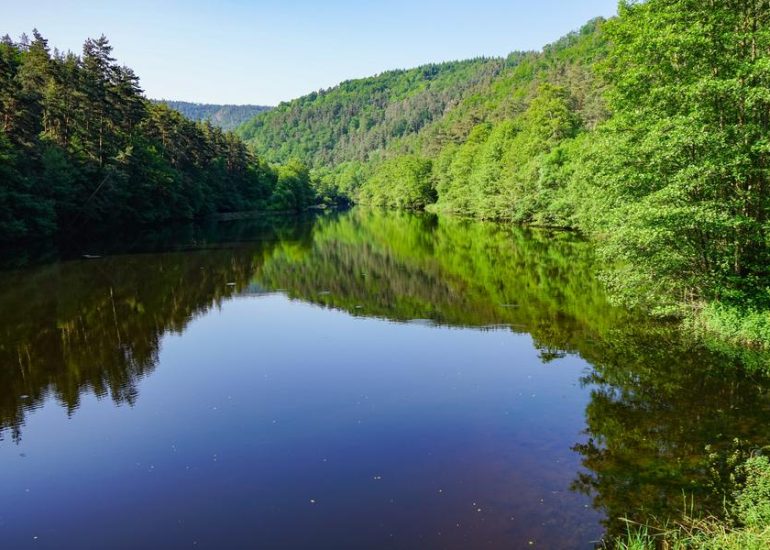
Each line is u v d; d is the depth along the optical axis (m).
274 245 47.53
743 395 12.76
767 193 16.47
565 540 7.78
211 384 14.96
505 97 130.75
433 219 76.38
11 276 31.00
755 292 16.83
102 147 54.97
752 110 16.25
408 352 17.33
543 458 10.25
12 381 15.38
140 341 19.12
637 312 20.66
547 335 18.47
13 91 42.22
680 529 7.84
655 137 15.87
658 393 13.12
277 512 8.88
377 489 9.41
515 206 55.94
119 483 10.02
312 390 14.30
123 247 44.66
